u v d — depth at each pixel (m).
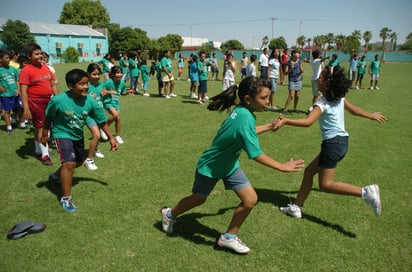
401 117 9.18
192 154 5.86
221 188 4.52
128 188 4.47
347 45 56.66
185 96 13.16
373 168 5.28
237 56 66.12
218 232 3.47
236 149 2.90
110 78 6.42
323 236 3.41
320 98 3.45
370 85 17.16
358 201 4.17
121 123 8.26
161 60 12.48
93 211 3.85
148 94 13.51
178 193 4.34
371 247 3.23
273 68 9.91
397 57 57.50
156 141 6.67
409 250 3.19
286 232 3.48
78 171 5.03
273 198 4.25
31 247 3.16
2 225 3.53
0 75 6.80
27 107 5.22
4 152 5.88
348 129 7.83
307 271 2.90
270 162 2.82
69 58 44.44
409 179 4.86
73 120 3.81
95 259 3.01
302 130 7.67
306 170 3.76
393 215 3.83
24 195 4.23
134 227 3.54
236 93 3.00
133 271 2.87
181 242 3.28
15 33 36.97
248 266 2.96
